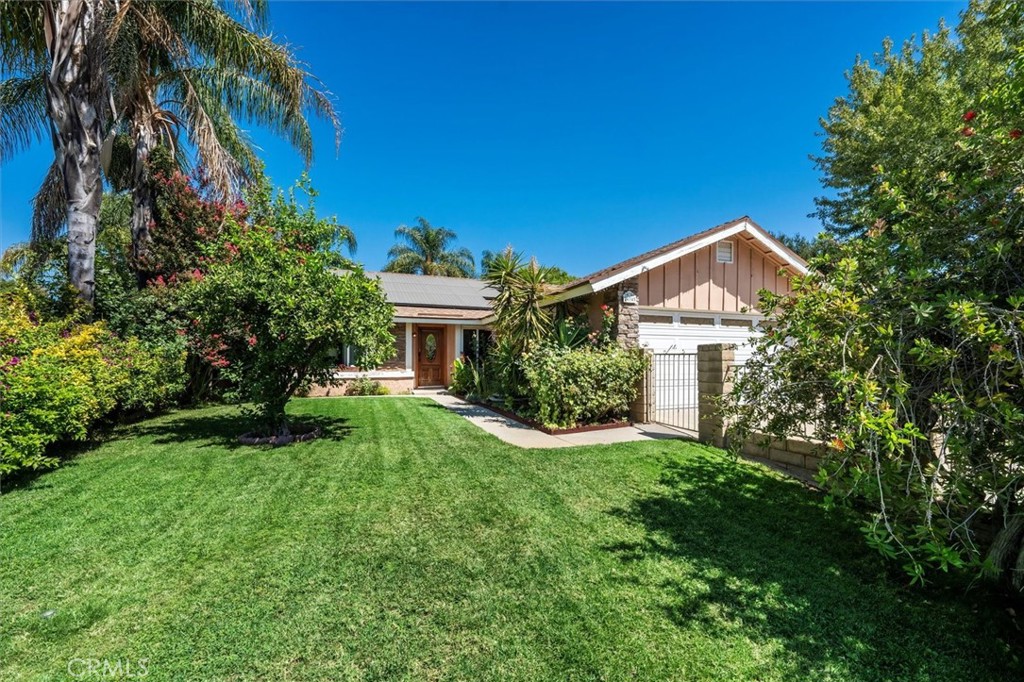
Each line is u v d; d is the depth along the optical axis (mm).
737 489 4586
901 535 2451
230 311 6332
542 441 6898
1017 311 2281
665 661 2141
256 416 7402
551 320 10234
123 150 10734
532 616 2482
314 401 11664
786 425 3631
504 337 10102
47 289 8227
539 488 4625
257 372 6477
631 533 3553
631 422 8320
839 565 3049
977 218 2787
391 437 7102
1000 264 2734
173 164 10688
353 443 6660
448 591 2729
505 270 9797
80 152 7918
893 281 2959
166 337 9391
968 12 10680
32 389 4711
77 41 7766
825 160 14555
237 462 5559
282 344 6238
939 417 2672
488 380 11273
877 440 2447
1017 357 2205
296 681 2020
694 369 9711
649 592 2721
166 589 2744
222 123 12000
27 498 4285
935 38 12266
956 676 2055
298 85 9773
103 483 4734
